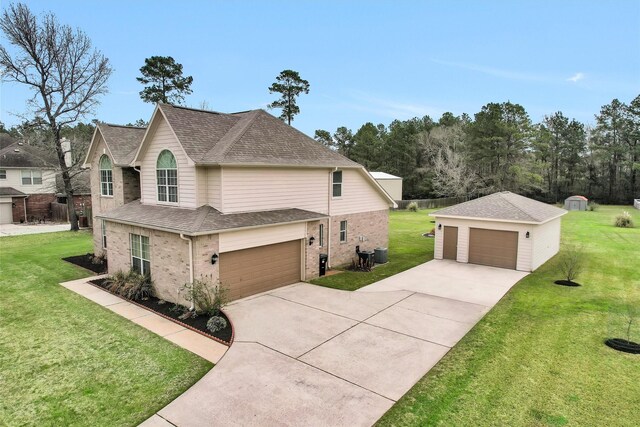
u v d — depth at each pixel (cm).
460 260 1936
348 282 1543
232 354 892
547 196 5900
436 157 5666
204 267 1179
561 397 707
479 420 642
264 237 1366
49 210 3597
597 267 1786
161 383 771
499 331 1030
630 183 5597
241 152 1371
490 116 4928
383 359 867
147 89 4703
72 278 1578
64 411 680
